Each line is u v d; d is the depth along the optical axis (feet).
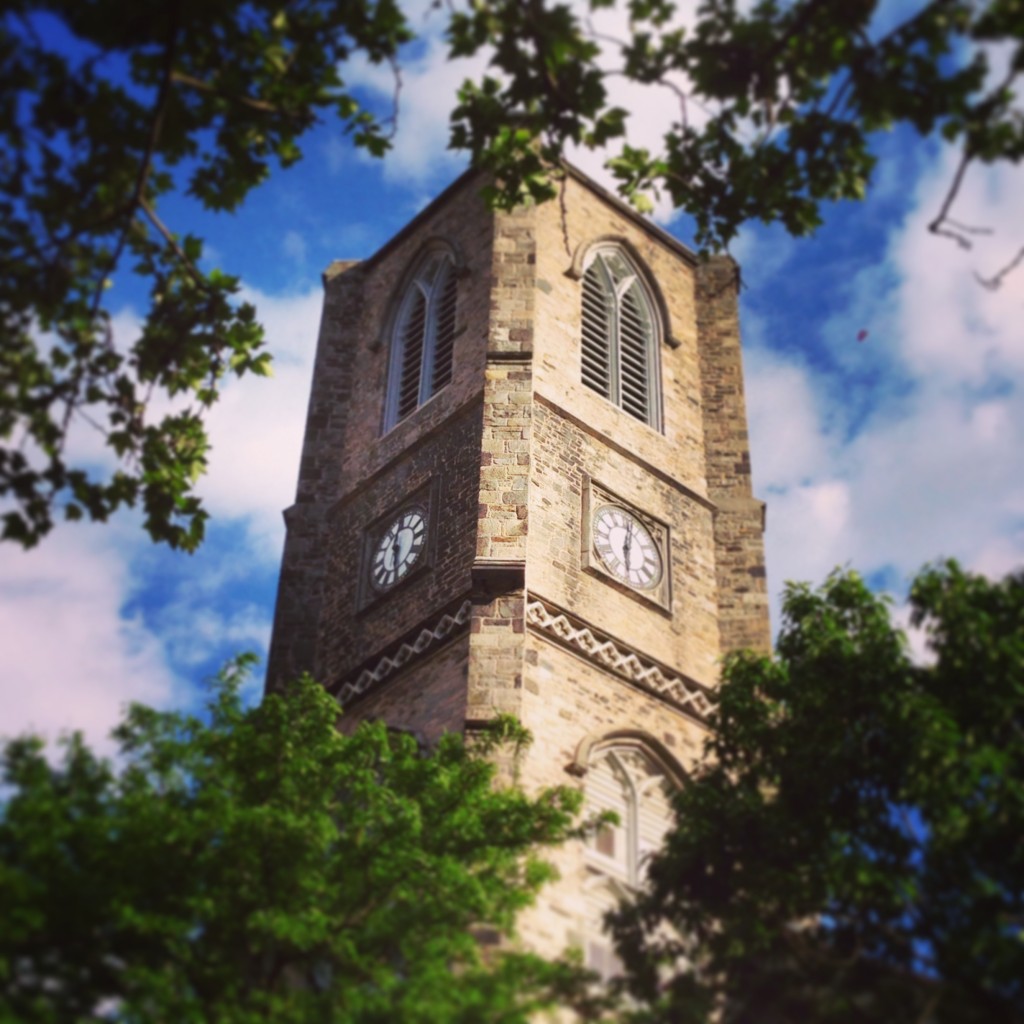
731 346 168.96
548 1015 94.84
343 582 147.64
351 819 98.27
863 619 104.37
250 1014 82.02
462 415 147.13
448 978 87.71
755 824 99.50
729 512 153.38
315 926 87.71
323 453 160.97
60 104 83.82
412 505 145.89
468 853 98.68
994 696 94.48
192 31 84.48
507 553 132.26
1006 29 75.82
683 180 92.89
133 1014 79.00
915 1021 86.79
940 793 90.48
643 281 168.66
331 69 88.79
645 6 85.05
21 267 86.02
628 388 158.61
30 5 80.89
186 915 87.56
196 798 91.97
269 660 144.05
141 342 92.53
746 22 83.71
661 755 128.88
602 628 133.69
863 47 81.05
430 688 128.26
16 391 88.38
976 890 88.38
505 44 86.99
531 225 159.33
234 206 91.45
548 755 121.49
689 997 91.91
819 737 99.60
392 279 172.24
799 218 90.68
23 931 77.10
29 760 87.56
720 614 145.79
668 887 98.73
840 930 92.68
